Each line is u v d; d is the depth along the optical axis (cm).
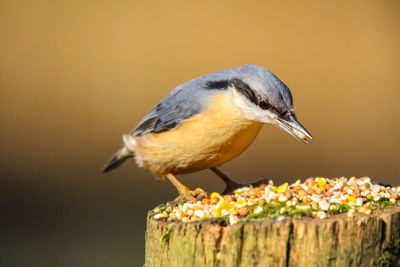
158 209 545
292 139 1422
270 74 683
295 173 1330
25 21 1545
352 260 437
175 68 1505
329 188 557
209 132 694
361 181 588
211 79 719
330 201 499
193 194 727
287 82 1502
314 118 1459
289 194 516
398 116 1448
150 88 1478
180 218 516
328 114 1462
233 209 496
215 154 712
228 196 560
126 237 1059
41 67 1502
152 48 1542
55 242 1045
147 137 757
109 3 1578
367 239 440
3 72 1484
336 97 1482
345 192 536
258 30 1573
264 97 666
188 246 461
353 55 1531
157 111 750
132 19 1576
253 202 509
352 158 1366
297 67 1522
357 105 1476
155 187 1279
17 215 1161
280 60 1527
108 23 1562
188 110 707
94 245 1026
